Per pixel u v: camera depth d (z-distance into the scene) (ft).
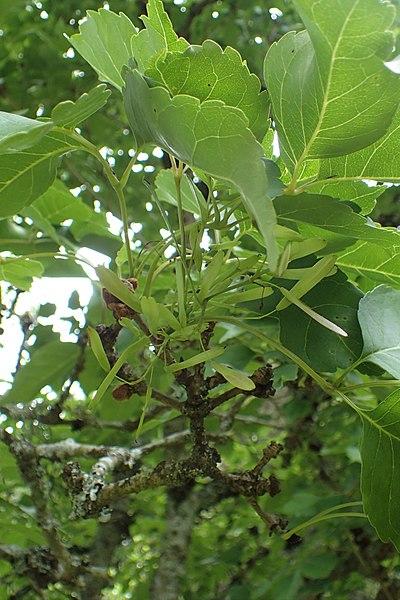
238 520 5.43
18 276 2.15
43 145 1.46
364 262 1.69
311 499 3.80
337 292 1.62
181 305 1.39
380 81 1.22
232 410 2.85
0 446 2.78
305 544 4.07
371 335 1.53
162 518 5.23
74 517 1.91
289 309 1.62
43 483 2.53
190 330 1.41
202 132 1.18
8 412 2.68
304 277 1.39
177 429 3.85
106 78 1.61
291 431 3.51
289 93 1.32
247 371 2.52
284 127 1.36
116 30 1.51
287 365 2.19
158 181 1.88
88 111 1.37
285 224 1.42
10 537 3.23
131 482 1.84
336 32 1.16
